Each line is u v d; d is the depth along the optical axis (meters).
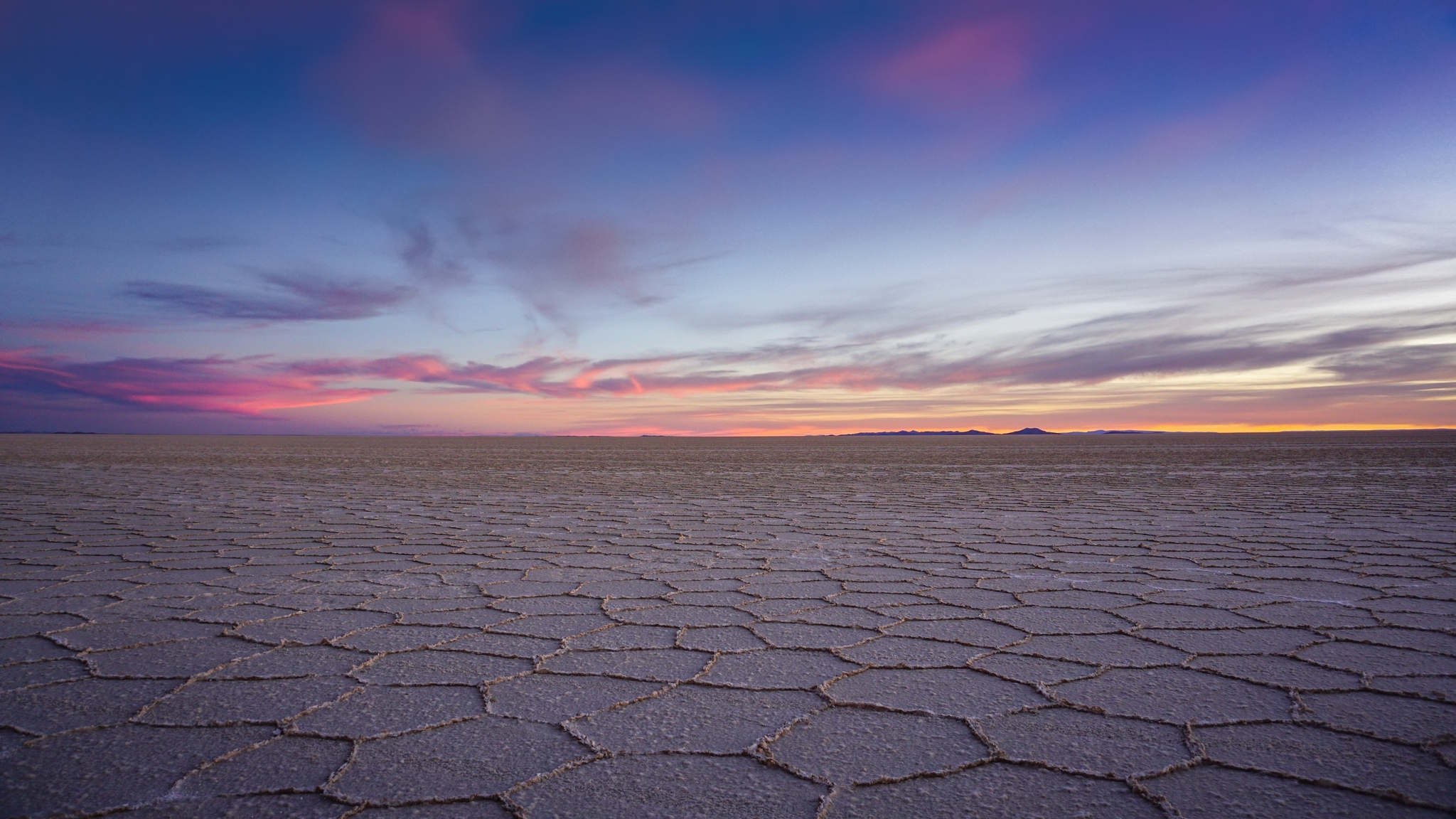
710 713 1.64
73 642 2.21
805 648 2.15
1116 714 1.62
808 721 1.59
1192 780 1.30
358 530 4.89
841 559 3.71
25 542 4.30
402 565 3.55
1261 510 5.71
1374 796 1.24
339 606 2.69
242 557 3.78
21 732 1.52
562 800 1.24
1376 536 4.32
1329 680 1.82
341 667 1.97
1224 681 1.83
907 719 1.60
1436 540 4.17
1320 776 1.31
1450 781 1.29
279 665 1.99
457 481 9.90
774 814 1.20
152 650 2.13
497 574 3.33
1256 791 1.26
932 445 34.88
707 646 2.17
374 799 1.24
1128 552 3.84
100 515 5.67
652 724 1.58
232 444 37.97
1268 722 1.56
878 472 11.85
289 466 14.05
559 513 5.96
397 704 1.70
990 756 1.41
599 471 12.27
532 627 2.39
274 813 1.20
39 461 15.42
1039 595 2.85
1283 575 3.20
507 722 1.59
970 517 5.50
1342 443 28.97
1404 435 51.03
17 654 2.08
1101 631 2.32
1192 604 2.67
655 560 3.71
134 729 1.55
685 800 1.24
